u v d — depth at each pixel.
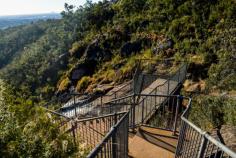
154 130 6.78
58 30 86.94
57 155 3.15
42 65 62.81
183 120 4.42
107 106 12.12
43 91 50.66
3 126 2.84
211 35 27.69
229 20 26.84
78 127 7.55
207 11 32.12
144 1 47.66
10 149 2.75
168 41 31.78
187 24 32.25
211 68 19.91
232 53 17.47
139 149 5.95
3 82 3.44
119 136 3.83
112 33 44.34
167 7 39.16
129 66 32.59
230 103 8.21
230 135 6.06
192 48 27.09
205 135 3.15
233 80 15.25
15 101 3.45
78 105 15.35
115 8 55.34
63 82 44.66
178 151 5.02
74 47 54.09
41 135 3.13
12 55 107.38
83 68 43.62
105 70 39.34
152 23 39.28
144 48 36.59
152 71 23.55
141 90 13.98
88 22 60.31
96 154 2.73
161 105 9.66
